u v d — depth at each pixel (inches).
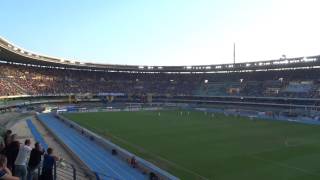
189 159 1418.6
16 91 3435.0
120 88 4756.4
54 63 4020.7
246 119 2923.2
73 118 2930.6
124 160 1366.9
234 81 4527.6
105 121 2733.8
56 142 1758.1
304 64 3420.3
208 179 1132.5
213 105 4308.6
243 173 1199.6
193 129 2304.4
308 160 1384.1
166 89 4872.0
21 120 2618.1
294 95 3528.5
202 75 4953.3
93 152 1513.3
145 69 4741.6
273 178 1134.4
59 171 922.7
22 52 3267.7
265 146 1691.7
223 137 1969.7
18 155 485.7
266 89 3934.5
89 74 4810.5
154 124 2561.5
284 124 2600.9
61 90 4165.8
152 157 1459.2
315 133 2124.8
